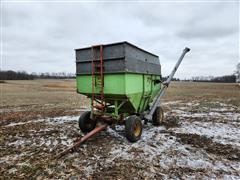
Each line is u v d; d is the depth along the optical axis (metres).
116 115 5.66
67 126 7.43
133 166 3.95
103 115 5.90
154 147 5.04
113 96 5.55
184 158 4.35
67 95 24.00
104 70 5.48
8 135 6.26
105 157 4.40
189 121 8.23
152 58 6.88
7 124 7.91
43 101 17.25
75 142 5.04
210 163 4.09
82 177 3.53
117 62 5.18
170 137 5.86
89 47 5.66
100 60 5.47
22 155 4.57
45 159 4.31
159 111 7.25
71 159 4.29
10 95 23.31
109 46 5.29
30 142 5.53
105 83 5.51
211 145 5.19
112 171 3.74
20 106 13.89
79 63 6.08
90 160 4.24
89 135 5.11
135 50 5.57
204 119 8.66
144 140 5.59
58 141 5.60
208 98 19.28
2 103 15.62
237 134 6.27
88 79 5.95
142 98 6.30
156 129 6.83
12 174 3.65
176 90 34.22
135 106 5.98
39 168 3.88
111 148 4.95
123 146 5.10
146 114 6.54
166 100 17.42
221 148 4.96
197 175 3.59
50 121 8.44
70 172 3.71
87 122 6.29
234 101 16.31
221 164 4.05
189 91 31.41
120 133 6.32
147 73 6.41
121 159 4.30
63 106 13.85
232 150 4.83
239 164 4.05
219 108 12.22
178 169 3.82
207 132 6.48
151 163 4.09
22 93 26.81
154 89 7.23
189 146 5.12
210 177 3.52
